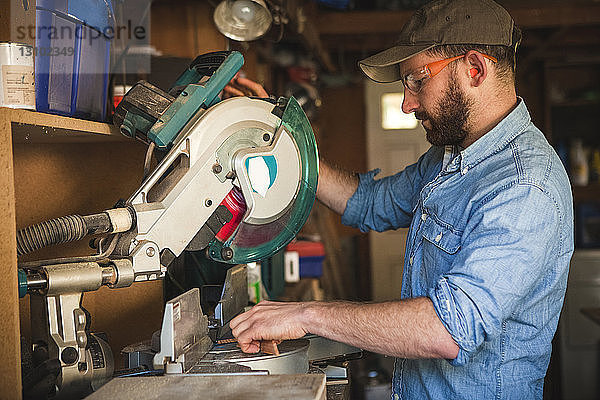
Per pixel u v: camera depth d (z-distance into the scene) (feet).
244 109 4.66
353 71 19.92
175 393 3.57
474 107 5.39
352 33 15.53
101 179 6.13
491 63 5.33
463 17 5.28
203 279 6.10
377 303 4.64
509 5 15.10
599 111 19.25
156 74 6.74
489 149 5.31
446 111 5.42
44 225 3.87
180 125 4.50
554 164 5.08
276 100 5.02
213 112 4.52
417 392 5.51
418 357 4.53
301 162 4.96
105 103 5.06
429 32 5.33
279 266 10.41
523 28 15.39
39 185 5.62
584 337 17.79
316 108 16.38
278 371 4.61
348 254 20.33
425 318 4.44
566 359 17.93
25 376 4.00
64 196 5.85
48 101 4.28
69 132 4.49
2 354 3.70
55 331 4.00
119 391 3.61
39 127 4.08
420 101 5.55
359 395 14.62
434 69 5.36
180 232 4.36
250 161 4.56
